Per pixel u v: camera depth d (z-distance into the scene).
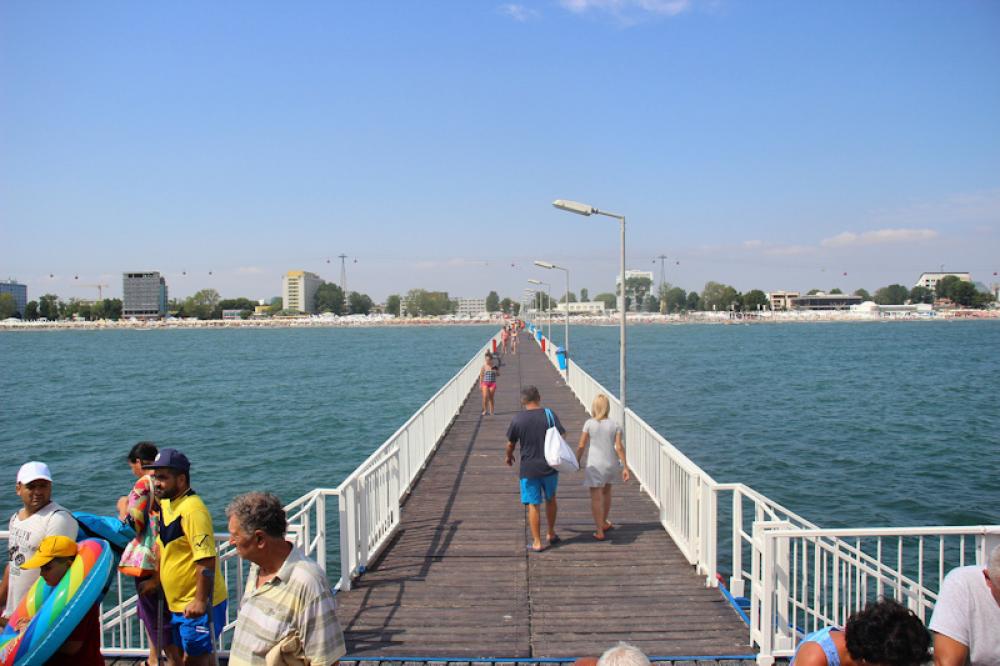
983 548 5.45
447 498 11.42
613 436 9.09
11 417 33.41
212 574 4.61
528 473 8.61
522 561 8.34
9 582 4.75
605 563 8.23
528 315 101.06
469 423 19.33
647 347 88.00
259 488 19.08
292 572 3.43
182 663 4.84
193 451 24.30
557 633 6.39
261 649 3.37
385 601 7.16
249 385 46.84
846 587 6.25
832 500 16.55
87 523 4.90
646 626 6.53
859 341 94.19
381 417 32.03
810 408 32.31
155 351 90.75
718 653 5.98
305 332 168.88
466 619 6.71
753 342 96.25
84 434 28.27
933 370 51.66
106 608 10.08
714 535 7.50
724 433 25.64
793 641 5.84
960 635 3.53
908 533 5.51
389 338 129.12
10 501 17.39
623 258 13.03
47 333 171.38
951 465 20.14
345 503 7.46
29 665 4.22
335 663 3.42
